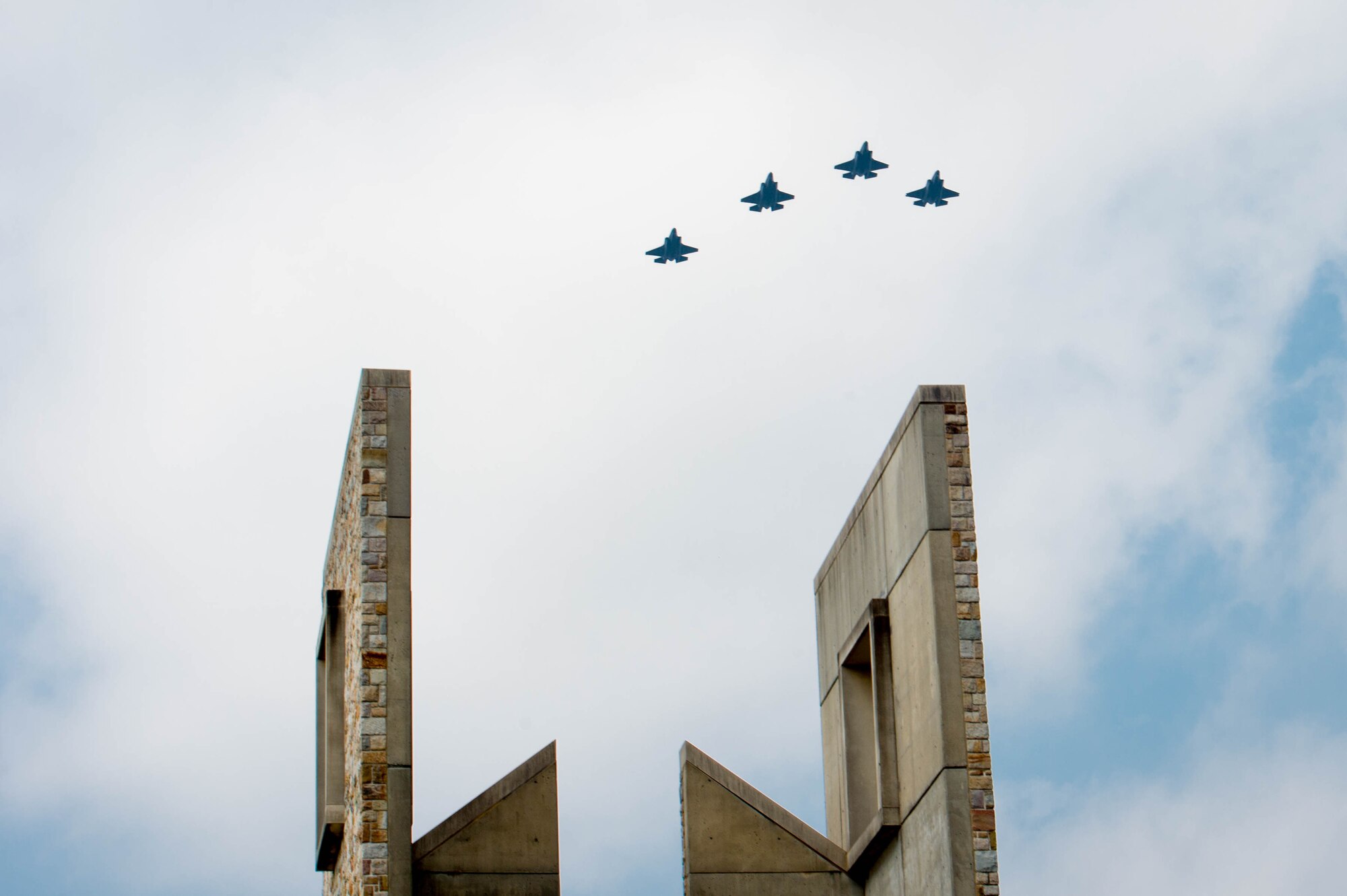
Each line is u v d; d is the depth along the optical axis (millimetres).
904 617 16047
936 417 15695
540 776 15727
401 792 14664
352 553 16188
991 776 14625
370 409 15656
